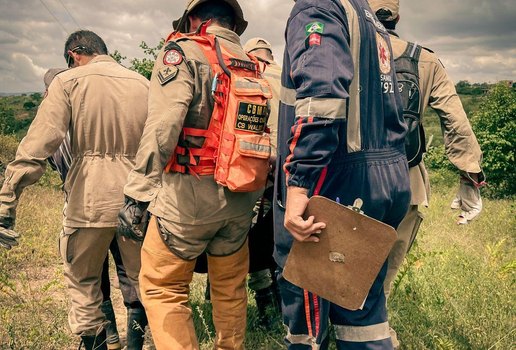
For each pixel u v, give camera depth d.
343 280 2.43
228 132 2.91
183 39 2.94
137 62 13.02
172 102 2.80
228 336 3.20
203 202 2.93
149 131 2.81
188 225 2.94
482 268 5.09
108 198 3.36
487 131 15.83
